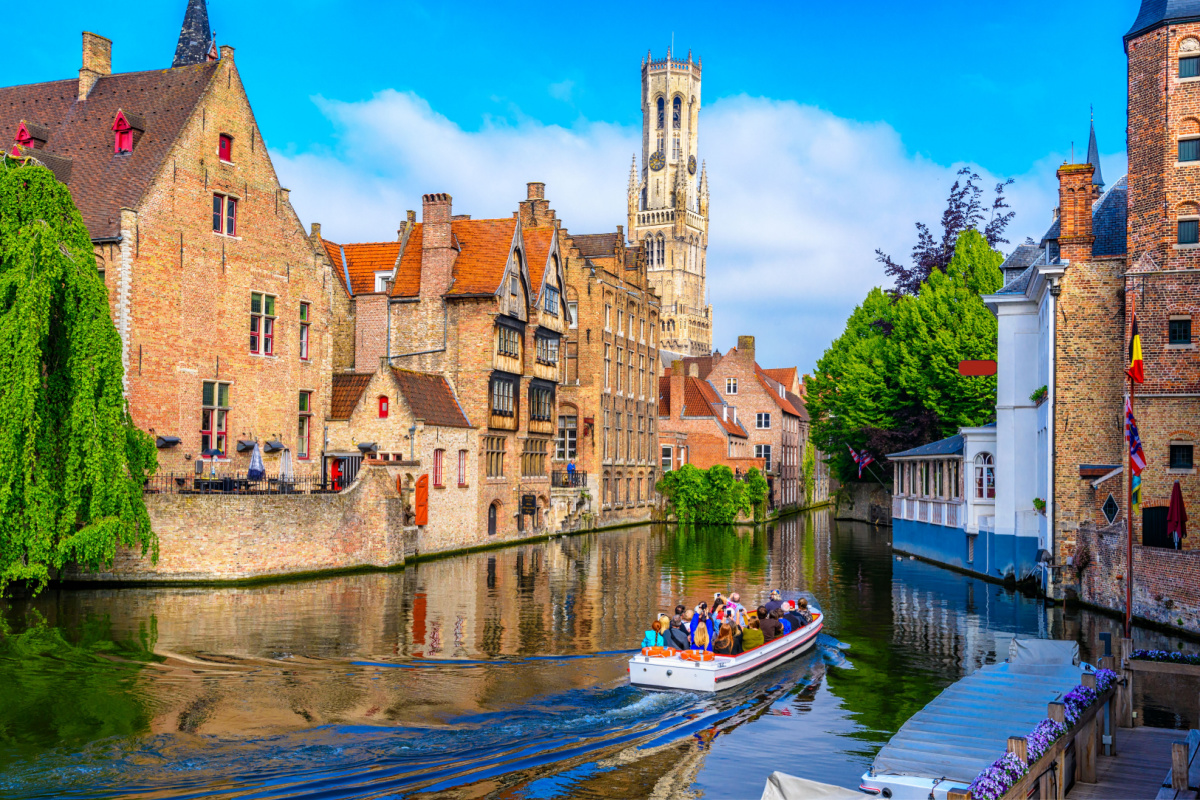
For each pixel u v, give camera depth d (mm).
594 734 16312
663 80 177875
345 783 13828
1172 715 17266
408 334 48625
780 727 16891
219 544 32312
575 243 70812
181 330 36438
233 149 38938
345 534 35844
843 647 23922
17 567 26828
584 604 29094
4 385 25812
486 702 17906
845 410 66875
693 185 182000
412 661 20969
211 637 23156
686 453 77312
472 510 46438
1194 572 24344
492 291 47219
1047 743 12062
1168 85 28953
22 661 20484
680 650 19688
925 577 38500
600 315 64062
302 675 19578
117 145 37469
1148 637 24859
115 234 34469
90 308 27594
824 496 113125
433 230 48438
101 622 24938
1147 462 28641
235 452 38844
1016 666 17719
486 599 29812
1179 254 28750
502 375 49062
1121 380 31484
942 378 55000
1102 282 31812
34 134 38625
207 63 38906
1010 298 36969
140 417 34750
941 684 20125
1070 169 32125
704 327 183625
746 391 85812
